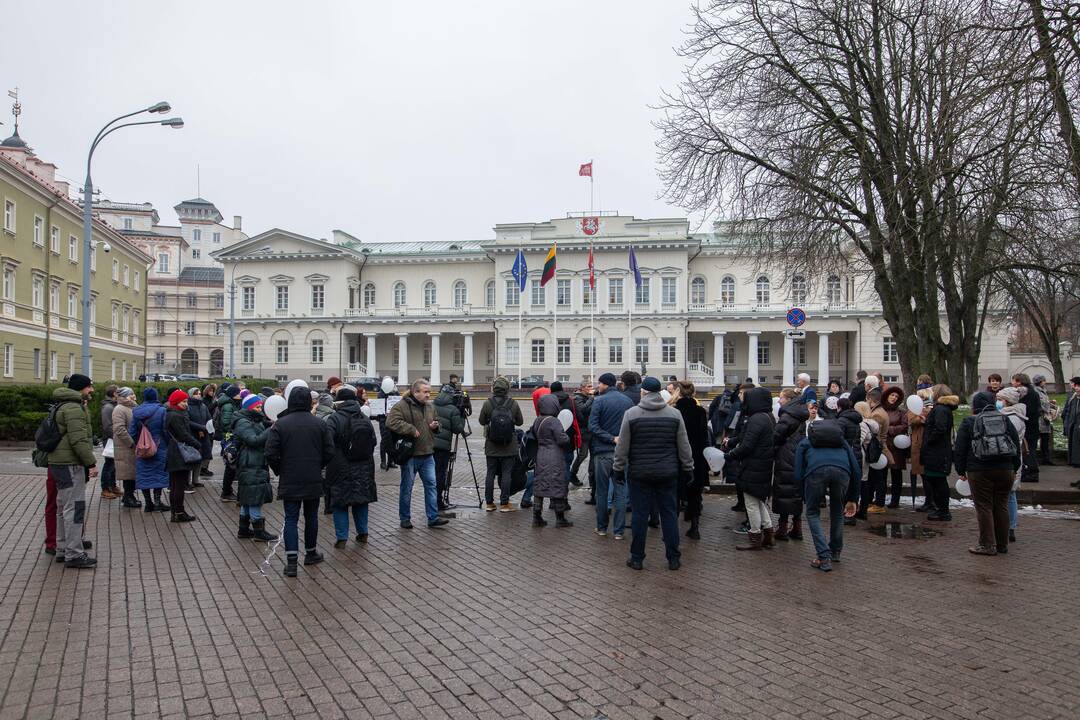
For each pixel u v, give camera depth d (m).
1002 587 8.24
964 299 26.89
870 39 22.98
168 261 104.50
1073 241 19.83
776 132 23.53
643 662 5.98
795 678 5.66
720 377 64.69
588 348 66.62
